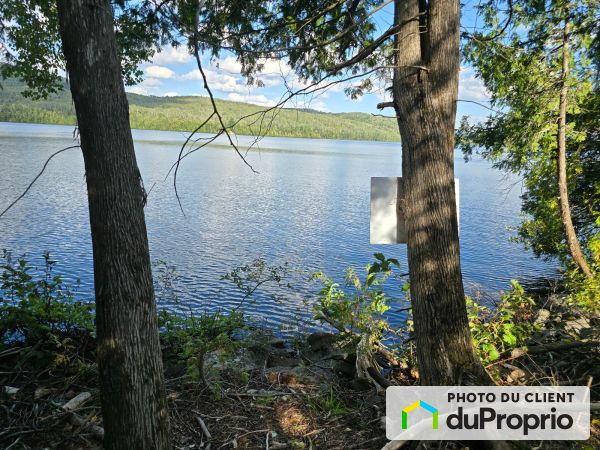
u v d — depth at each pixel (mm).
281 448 3043
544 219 10750
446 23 3061
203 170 42781
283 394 3732
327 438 3152
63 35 2328
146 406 2412
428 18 3111
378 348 4516
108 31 2357
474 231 19094
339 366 4324
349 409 3514
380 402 3553
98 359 2430
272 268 8461
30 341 4262
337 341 4668
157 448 2447
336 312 4695
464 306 3090
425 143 3084
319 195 29766
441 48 3066
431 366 3039
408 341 4359
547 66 8266
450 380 2955
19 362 3916
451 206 3086
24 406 3488
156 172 38469
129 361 2371
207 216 20719
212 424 3316
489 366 3752
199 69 2363
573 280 5992
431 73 3088
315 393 3766
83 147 2365
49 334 3980
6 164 36312
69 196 23484
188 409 3496
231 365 4148
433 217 3061
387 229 3305
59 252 13180
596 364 3889
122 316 2357
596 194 10086
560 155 8398
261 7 4379
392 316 6840
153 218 19625
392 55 3365
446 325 3029
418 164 3104
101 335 2395
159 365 2500
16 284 4465
